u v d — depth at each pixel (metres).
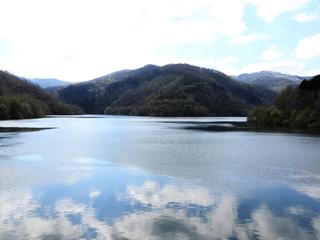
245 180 27.48
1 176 28.22
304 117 100.94
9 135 66.81
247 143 54.41
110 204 20.94
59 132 77.06
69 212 19.42
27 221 18.02
